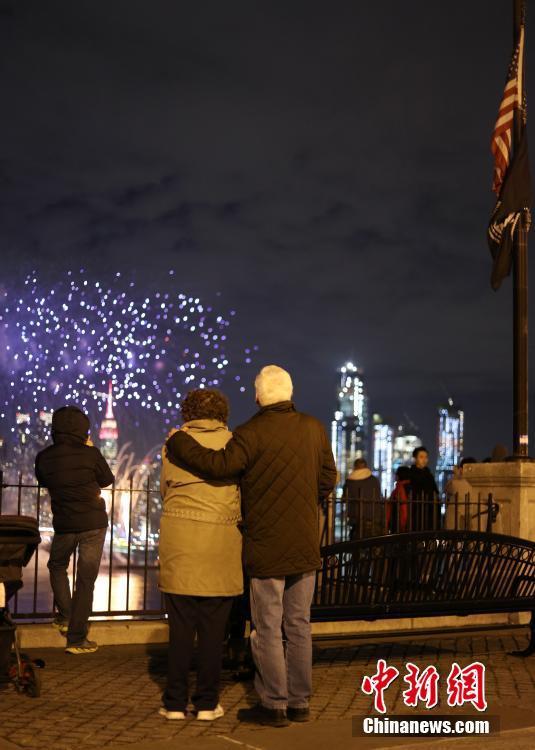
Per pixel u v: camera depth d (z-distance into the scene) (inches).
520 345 406.9
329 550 274.8
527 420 403.5
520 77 427.5
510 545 315.6
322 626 341.4
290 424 220.7
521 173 418.6
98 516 279.3
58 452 277.7
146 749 186.9
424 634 341.7
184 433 217.8
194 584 211.9
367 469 423.5
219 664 217.0
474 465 402.6
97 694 234.7
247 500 217.6
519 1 432.1
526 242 415.5
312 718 221.3
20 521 243.0
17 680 233.3
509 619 386.3
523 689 259.9
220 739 196.5
